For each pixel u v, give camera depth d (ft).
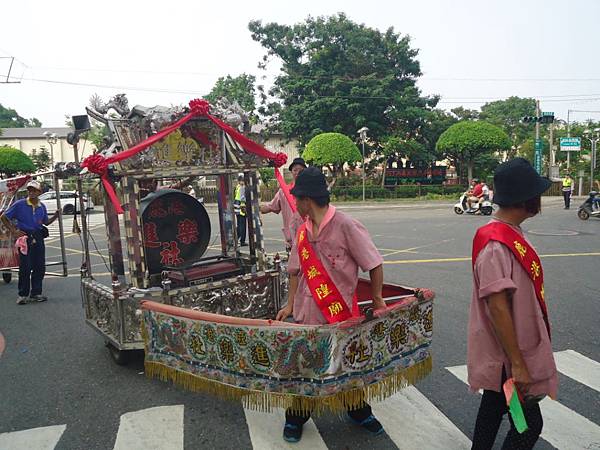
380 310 9.52
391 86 103.09
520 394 7.47
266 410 9.63
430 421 11.20
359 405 9.55
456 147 90.53
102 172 13.17
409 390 12.84
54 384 13.87
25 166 99.71
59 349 16.76
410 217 62.44
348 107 95.40
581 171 107.65
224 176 17.75
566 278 24.70
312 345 8.91
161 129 14.07
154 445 10.48
